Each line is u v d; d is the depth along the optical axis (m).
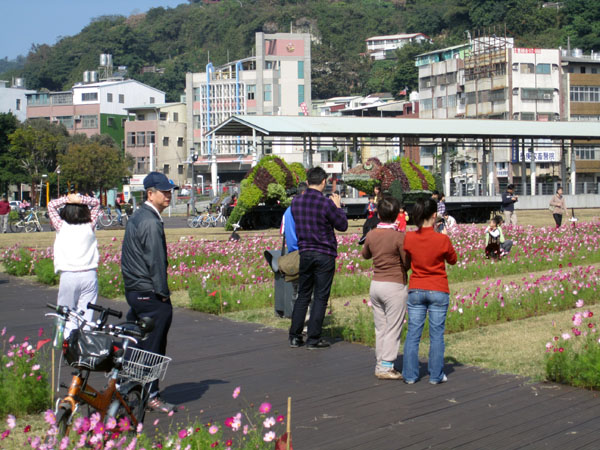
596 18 112.12
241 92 100.75
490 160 49.91
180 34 173.00
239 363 8.60
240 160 97.94
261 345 9.64
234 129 43.28
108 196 87.38
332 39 152.12
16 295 14.98
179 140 101.69
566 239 21.38
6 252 20.69
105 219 41.06
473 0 126.69
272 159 33.69
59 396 7.19
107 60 123.38
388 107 102.00
